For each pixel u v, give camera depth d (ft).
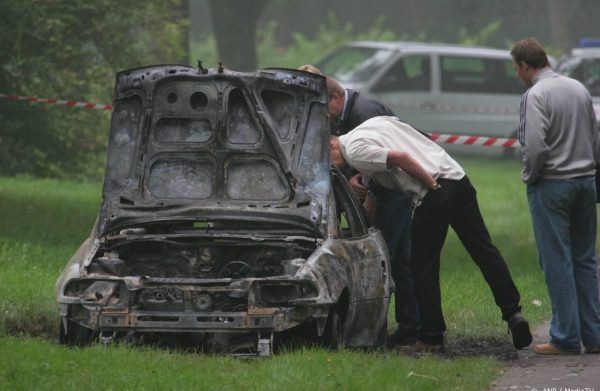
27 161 213.66
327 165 90.99
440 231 89.56
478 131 307.37
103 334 81.66
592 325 90.43
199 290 79.82
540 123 87.25
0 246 134.21
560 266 88.69
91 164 222.28
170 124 92.27
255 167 91.61
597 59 295.89
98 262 83.56
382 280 89.30
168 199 90.89
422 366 77.66
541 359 87.25
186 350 80.84
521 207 210.18
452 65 305.73
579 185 88.43
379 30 484.33
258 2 323.16
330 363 75.05
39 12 181.68
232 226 92.12
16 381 68.74
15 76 192.85
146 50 216.95
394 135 89.61
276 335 84.43
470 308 108.37
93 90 213.46
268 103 92.17
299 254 87.86
